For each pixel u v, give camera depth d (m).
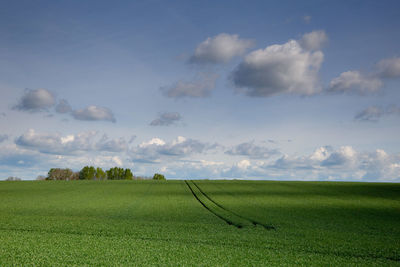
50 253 11.80
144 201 37.38
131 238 15.40
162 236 16.38
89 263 10.76
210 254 12.60
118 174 118.06
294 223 23.42
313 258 12.66
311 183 62.84
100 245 13.43
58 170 108.56
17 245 12.85
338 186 56.91
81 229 17.94
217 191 48.78
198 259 11.81
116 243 13.95
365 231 20.94
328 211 30.42
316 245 15.31
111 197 41.50
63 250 12.34
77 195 43.91
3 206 32.38
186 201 37.34
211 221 23.62
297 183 62.88
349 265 11.84
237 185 58.50
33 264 10.34
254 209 31.09
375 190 50.56
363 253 14.05
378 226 23.06
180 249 13.25
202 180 71.81
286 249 14.19
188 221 23.48
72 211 29.08
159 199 39.28
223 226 21.08
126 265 10.70
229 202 36.38
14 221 20.72
